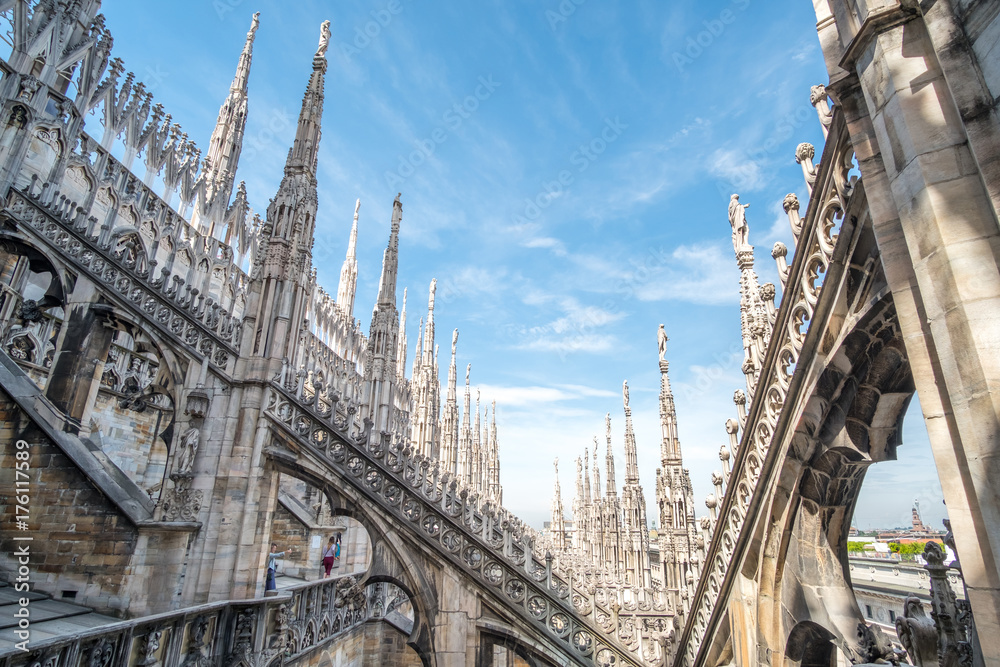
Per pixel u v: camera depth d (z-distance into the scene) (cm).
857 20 527
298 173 1909
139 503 1433
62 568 1327
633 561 2961
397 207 2916
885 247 491
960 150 414
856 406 724
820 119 699
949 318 395
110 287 1736
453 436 5091
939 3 439
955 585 1181
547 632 1213
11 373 1509
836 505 818
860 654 729
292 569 2134
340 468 1454
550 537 5719
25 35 2217
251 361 1619
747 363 937
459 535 1320
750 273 986
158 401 1927
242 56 4250
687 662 1148
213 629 1210
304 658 1648
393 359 2698
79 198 2362
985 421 367
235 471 1516
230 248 3569
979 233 393
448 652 1217
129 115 2788
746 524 924
